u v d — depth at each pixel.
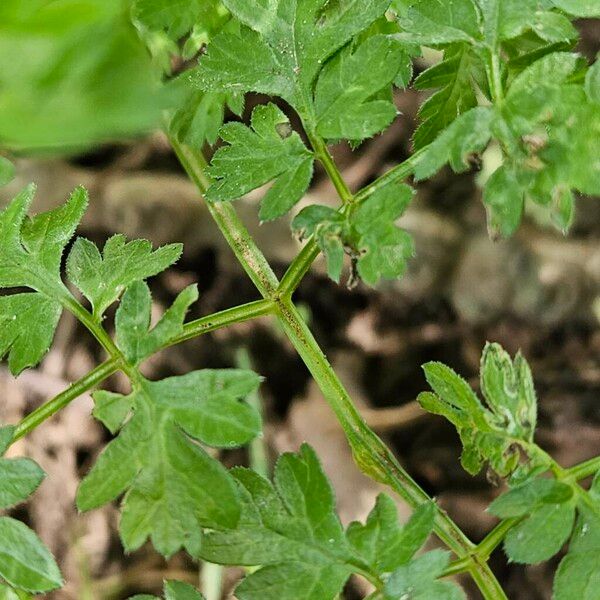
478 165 0.31
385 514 0.32
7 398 0.52
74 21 0.20
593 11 0.31
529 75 0.31
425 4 0.32
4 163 0.32
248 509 0.32
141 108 0.20
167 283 0.55
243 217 0.54
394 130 0.55
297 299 0.56
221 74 0.32
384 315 0.55
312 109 0.32
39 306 0.33
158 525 0.31
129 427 0.32
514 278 0.53
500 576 0.47
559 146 0.31
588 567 0.32
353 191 0.54
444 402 0.33
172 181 0.55
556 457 0.50
